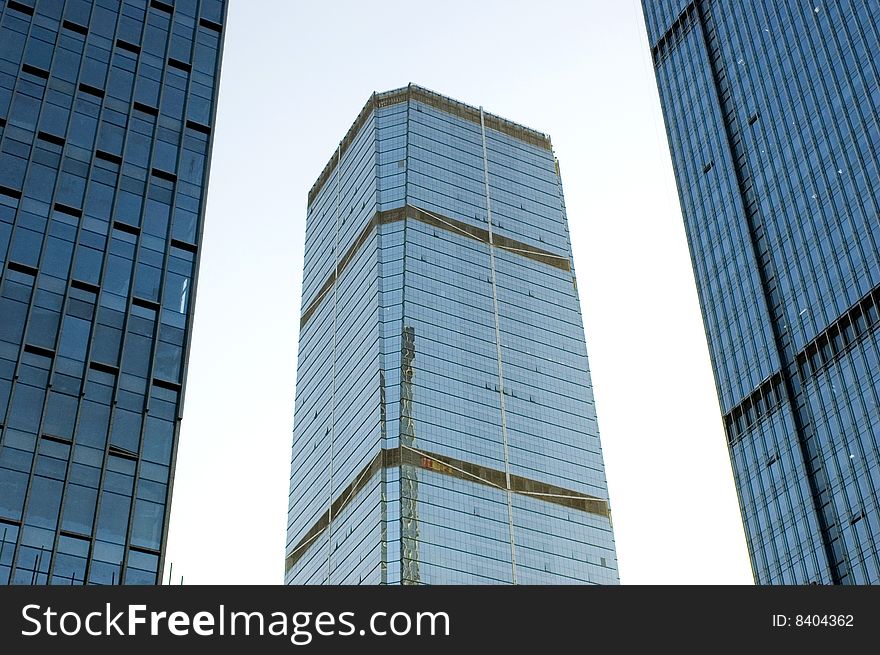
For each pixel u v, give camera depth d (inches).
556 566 7751.0
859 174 6648.6
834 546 6131.9
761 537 6742.1
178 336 3002.0
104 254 3041.3
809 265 6914.4
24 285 2859.3
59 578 2425.0
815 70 7337.6
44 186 3085.6
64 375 2748.5
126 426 2746.1
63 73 3376.0
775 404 6919.3
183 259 3181.6
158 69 3587.6
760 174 7667.3
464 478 7780.5
